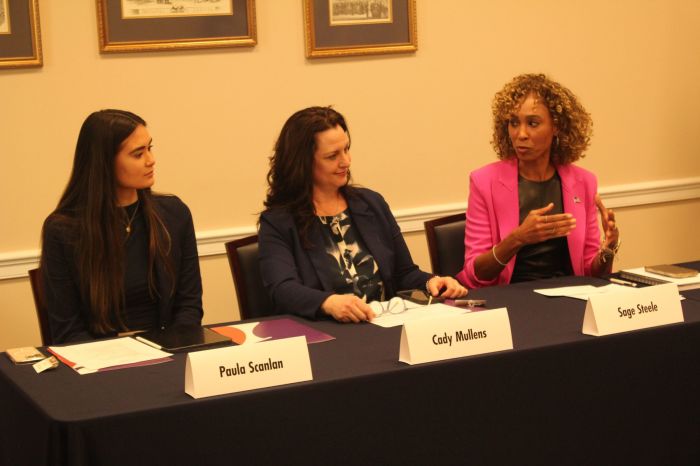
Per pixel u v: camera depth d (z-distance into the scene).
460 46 4.21
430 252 3.09
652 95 4.56
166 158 3.86
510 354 1.95
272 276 2.56
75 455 1.59
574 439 2.04
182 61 3.82
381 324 2.27
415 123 4.18
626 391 2.09
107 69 3.73
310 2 3.93
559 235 2.69
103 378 1.86
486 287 2.67
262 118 3.96
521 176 2.98
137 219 2.57
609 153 4.54
